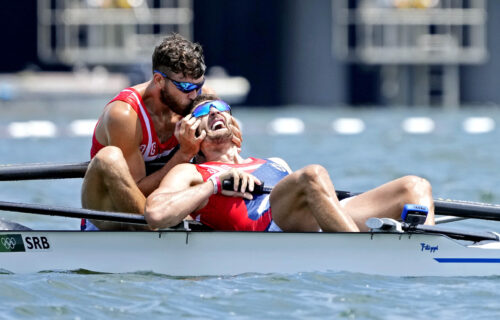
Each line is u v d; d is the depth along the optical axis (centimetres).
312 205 2120
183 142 2270
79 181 4309
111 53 13912
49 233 2056
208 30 15338
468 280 2086
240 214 2203
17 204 2123
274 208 2198
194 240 2070
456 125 8881
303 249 2086
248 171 2295
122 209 2184
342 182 4353
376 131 8138
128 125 2277
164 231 2061
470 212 2300
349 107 14450
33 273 2056
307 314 1780
